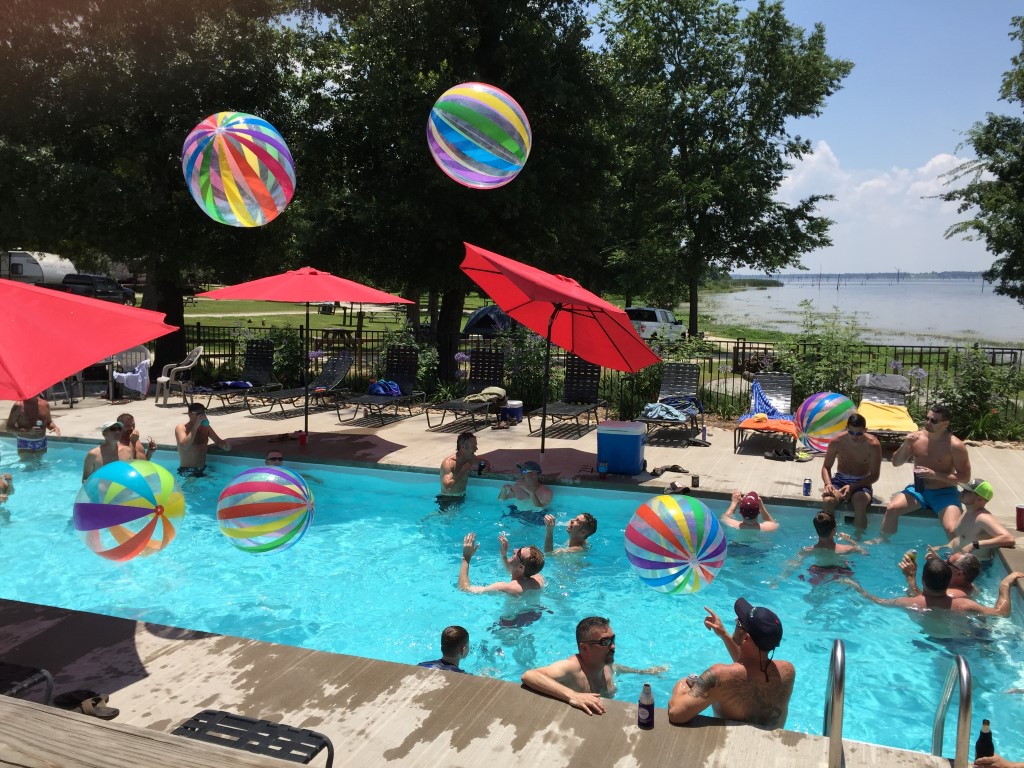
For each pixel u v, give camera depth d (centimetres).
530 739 388
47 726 186
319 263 1884
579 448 1220
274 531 578
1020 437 1269
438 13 1666
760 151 3256
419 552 841
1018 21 2473
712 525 560
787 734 396
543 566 748
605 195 2088
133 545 517
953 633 638
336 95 1912
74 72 1642
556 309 1023
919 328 5628
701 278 3547
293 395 1514
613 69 1894
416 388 1588
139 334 430
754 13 3169
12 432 1272
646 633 655
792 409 1455
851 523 909
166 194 1772
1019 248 2525
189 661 471
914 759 373
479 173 687
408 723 402
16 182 1656
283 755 325
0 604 551
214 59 1741
